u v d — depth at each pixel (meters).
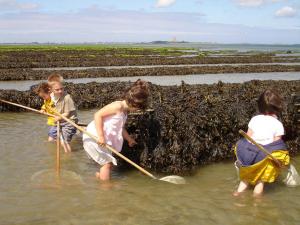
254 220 5.15
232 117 7.92
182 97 8.89
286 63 49.44
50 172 6.78
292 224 5.05
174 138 7.06
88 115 11.95
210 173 7.01
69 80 26.16
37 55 54.22
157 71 31.23
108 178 6.50
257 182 6.03
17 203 5.51
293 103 8.52
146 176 6.73
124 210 5.37
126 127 7.17
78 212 5.27
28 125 10.26
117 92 14.27
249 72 35.28
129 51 80.50
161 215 5.24
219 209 5.46
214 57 60.56
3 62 40.75
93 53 66.44
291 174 6.45
